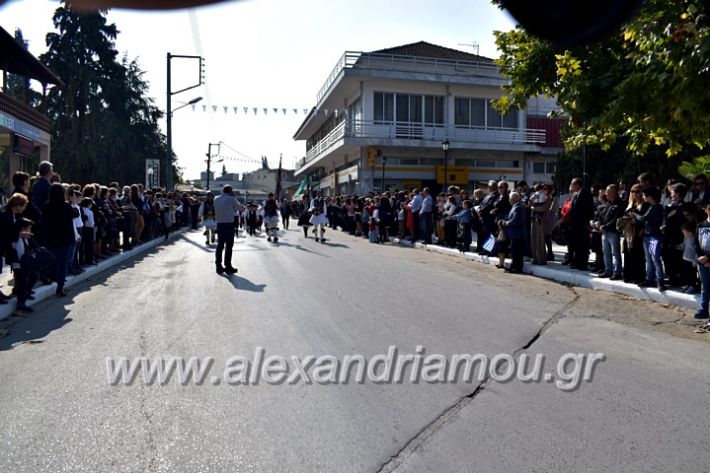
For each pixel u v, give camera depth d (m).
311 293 9.02
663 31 7.70
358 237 22.44
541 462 3.42
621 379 4.97
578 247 11.13
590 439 3.74
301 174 56.94
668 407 4.32
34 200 9.43
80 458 3.43
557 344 6.11
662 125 8.73
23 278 7.57
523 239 11.90
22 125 18.95
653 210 8.64
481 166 32.75
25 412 4.12
